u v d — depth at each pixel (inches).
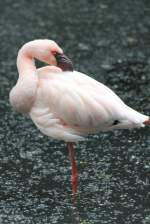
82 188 417.7
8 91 576.7
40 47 403.2
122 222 374.6
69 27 720.3
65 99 388.5
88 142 483.8
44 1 792.9
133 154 463.5
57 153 469.1
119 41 684.7
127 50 663.8
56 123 396.5
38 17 745.6
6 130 507.8
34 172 441.7
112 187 418.3
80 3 786.2
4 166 450.6
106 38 692.7
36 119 400.8
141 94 565.0
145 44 677.9
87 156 462.6
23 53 405.7
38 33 703.1
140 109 536.1
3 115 534.0
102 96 390.3
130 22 730.8
